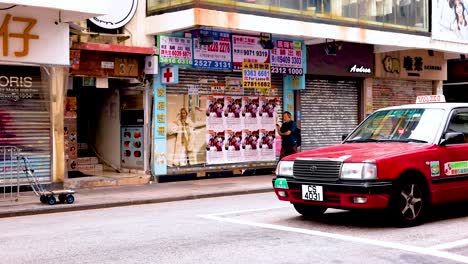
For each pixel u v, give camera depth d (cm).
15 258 671
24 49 1260
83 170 1608
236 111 1691
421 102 1053
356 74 1933
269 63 1680
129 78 1511
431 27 1948
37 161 1330
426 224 846
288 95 1805
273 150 1770
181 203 1199
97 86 1459
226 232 800
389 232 787
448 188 862
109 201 1179
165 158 1545
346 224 854
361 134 958
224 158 1666
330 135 1927
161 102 1532
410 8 1898
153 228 848
